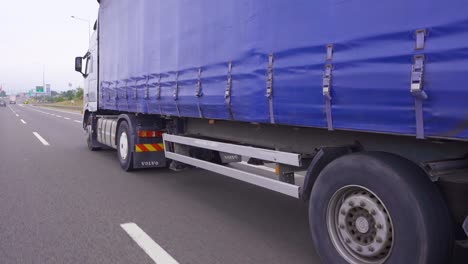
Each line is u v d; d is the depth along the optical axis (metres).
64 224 4.74
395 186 2.70
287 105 3.48
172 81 5.59
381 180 2.79
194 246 4.07
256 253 3.91
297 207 5.54
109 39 8.66
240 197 6.07
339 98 2.97
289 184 3.90
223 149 5.03
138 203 5.69
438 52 2.32
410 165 2.77
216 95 4.51
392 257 2.75
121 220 4.90
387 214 2.82
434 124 2.38
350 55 2.87
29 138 15.02
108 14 8.71
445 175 2.77
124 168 8.09
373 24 2.70
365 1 2.75
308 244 4.16
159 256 3.80
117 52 8.07
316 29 3.15
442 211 2.65
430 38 2.36
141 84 6.76
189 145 5.99
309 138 3.93
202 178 7.45
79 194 6.18
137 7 6.89
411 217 2.62
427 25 2.37
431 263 2.59
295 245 4.12
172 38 5.57
